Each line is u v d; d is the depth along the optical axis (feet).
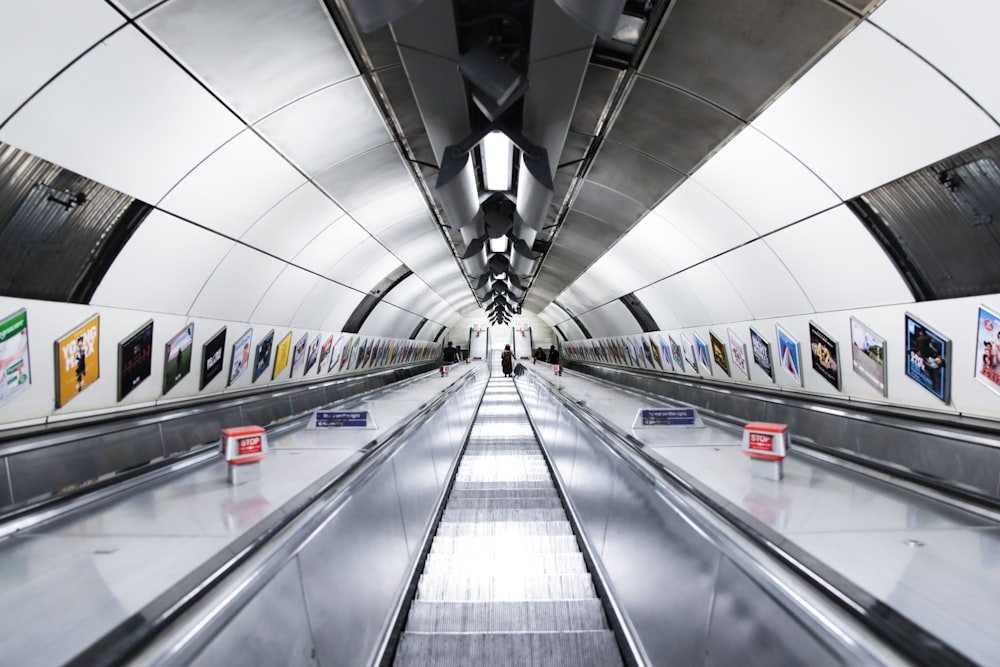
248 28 10.33
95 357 16.12
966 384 14.56
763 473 10.05
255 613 5.75
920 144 11.62
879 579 5.93
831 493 9.11
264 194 17.33
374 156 18.45
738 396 27.02
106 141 11.32
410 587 11.67
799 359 22.66
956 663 4.02
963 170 11.46
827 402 20.30
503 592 11.79
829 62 11.09
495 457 28.17
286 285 25.86
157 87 10.82
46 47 8.74
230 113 12.69
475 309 105.81
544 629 10.33
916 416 15.49
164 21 9.39
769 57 11.59
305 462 12.17
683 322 34.83
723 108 13.94
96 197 12.60
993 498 7.87
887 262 15.43
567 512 18.16
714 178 17.74
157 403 20.08
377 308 45.19
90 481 9.16
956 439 13.82
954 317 14.43
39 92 9.41
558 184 23.34
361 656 8.20
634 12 11.40
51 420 15.14
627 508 11.53
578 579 12.18
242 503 8.92
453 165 13.87
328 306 33.71
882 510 8.19
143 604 5.65
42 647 4.93
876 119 11.78
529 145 13.84
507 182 18.92
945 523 7.65
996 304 13.14
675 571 8.38
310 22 10.92
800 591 5.47
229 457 10.07
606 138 17.94
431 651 9.25
